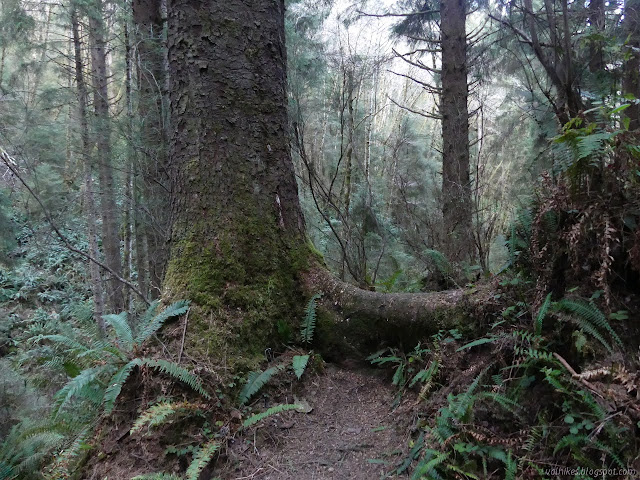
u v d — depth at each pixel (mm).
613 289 2258
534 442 1957
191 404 2559
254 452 2576
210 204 3336
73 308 4156
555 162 2764
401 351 3164
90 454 2652
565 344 2291
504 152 8742
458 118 6328
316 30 8875
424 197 9180
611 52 3041
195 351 2893
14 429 3900
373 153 10938
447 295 3137
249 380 2879
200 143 3363
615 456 1676
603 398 1826
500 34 6359
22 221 11914
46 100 7445
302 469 2443
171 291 3219
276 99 3586
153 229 5922
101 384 2885
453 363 2756
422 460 2123
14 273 11547
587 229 2309
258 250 3367
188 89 3385
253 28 3465
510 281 2777
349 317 3342
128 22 6234
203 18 3363
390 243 6430
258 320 3217
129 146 5855
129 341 3000
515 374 2355
